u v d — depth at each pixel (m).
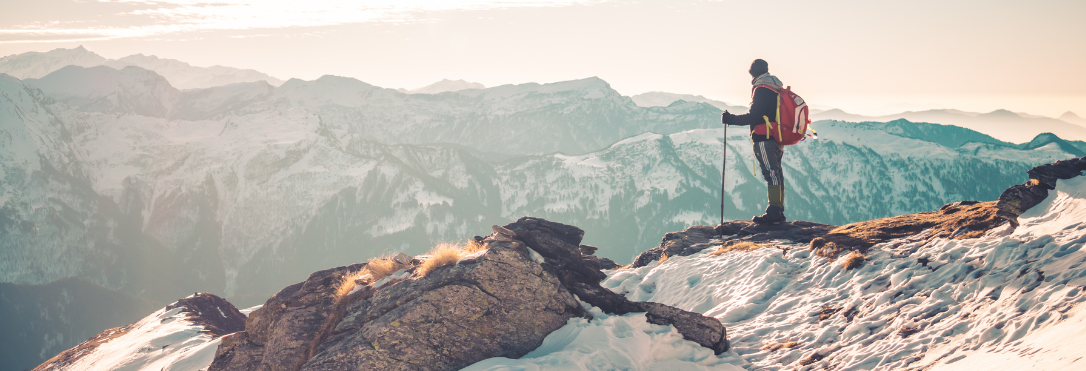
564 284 9.73
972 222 11.42
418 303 8.24
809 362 8.30
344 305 9.28
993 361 6.00
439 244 10.16
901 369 6.98
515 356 8.34
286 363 9.03
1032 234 8.99
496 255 9.02
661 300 15.84
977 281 8.36
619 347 8.13
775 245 16.53
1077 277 6.77
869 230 14.24
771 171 18.23
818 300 10.94
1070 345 5.22
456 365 7.98
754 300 12.30
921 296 8.88
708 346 9.05
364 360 7.68
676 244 21.05
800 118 15.39
